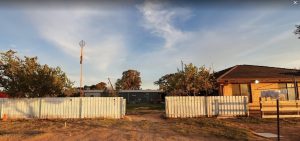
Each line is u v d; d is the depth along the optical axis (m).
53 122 20.58
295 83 25.47
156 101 58.94
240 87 25.72
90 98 23.11
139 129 16.19
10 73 24.84
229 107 21.94
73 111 23.02
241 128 16.17
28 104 23.11
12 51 25.45
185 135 13.93
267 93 12.07
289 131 15.15
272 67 29.27
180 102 22.17
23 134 14.30
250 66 29.75
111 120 21.41
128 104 54.41
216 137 13.38
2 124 19.52
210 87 27.17
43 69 25.80
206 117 21.83
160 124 18.50
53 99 23.16
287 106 21.69
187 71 27.38
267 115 21.03
